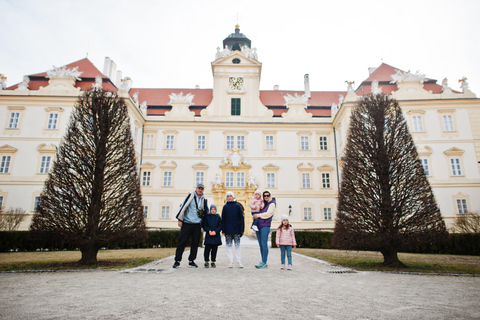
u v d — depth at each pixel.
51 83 35.22
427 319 5.16
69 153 13.23
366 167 13.58
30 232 12.28
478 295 7.09
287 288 7.49
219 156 38.69
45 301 6.08
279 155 39.09
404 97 35.06
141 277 8.88
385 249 12.81
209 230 10.92
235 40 47.09
